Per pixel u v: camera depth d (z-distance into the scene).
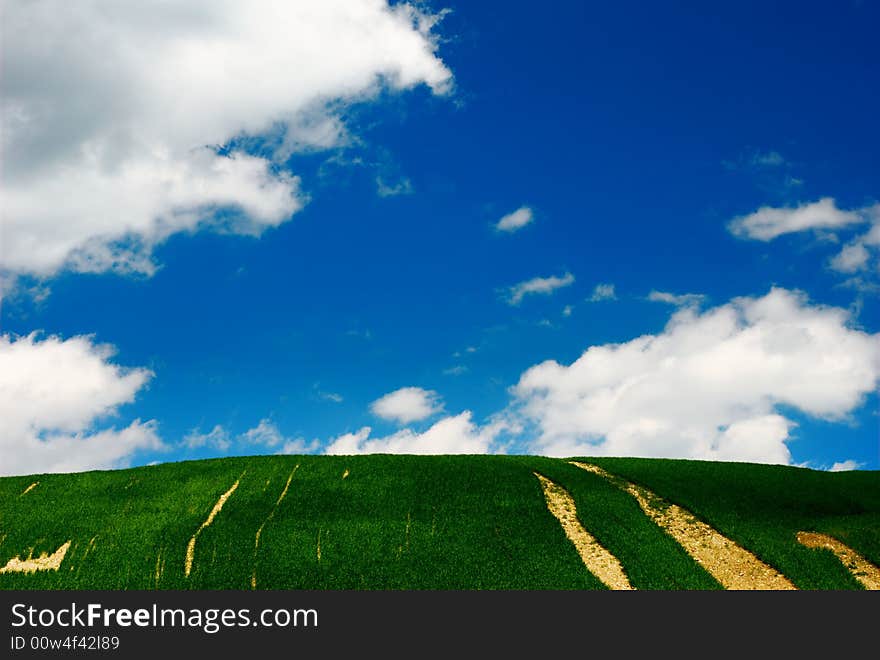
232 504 50.31
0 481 56.62
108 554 42.44
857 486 55.41
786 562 39.97
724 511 48.12
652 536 44.06
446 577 39.50
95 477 57.41
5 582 39.12
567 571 40.00
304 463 60.25
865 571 39.25
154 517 47.94
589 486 53.81
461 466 59.00
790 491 53.19
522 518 47.66
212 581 39.16
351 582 39.09
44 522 47.09
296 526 46.47
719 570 40.03
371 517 48.12
